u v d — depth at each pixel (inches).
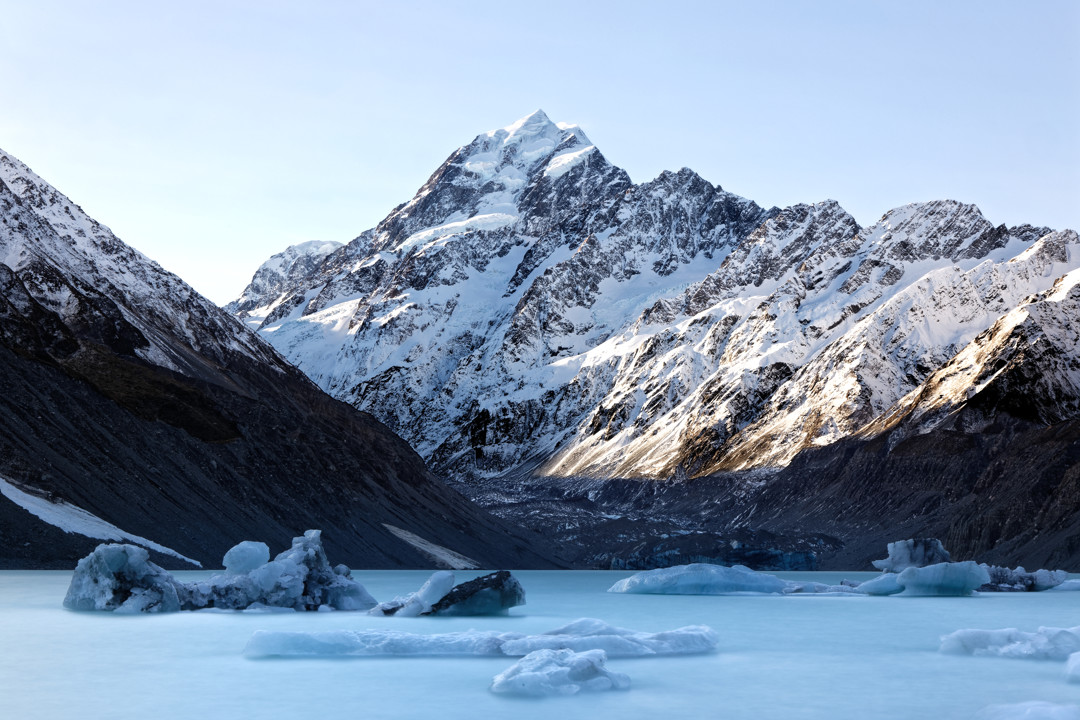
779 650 1386.6
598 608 2126.0
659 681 1103.0
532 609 2079.2
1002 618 1914.4
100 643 1391.5
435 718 901.8
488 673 1129.4
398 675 1116.5
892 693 1037.2
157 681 1083.3
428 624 1665.8
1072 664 1136.2
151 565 1876.2
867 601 2412.6
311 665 1189.7
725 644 1462.8
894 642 1489.9
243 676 1111.6
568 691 1016.2
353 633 1307.8
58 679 1098.7
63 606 1907.0
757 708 956.6
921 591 2625.5
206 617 1750.7
